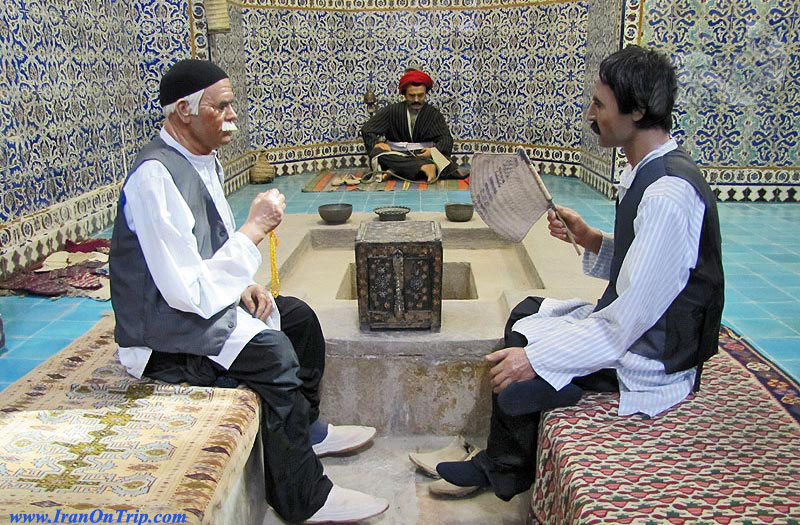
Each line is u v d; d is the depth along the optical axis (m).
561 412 1.86
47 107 4.54
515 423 2.00
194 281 1.86
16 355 2.96
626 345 1.83
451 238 4.05
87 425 1.75
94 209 5.19
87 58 5.12
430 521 2.11
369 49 8.61
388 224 2.65
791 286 3.85
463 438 2.49
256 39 7.86
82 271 4.14
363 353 2.50
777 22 5.98
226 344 1.93
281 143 8.36
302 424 1.97
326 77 8.50
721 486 1.52
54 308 3.60
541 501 1.86
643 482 1.54
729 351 2.33
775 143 6.31
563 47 7.83
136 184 1.86
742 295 3.70
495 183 2.29
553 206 2.25
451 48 8.62
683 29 6.05
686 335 1.84
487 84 8.63
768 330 3.20
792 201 6.43
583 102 7.75
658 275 1.75
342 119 8.76
